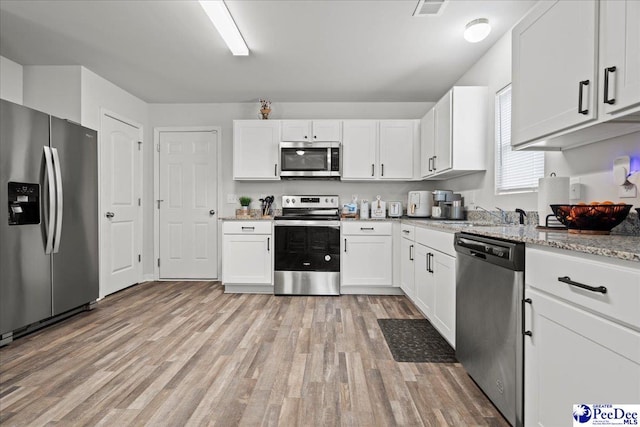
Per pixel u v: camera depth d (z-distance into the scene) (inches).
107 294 144.9
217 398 66.5
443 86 149.9
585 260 40.6
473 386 71.4
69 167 112.9
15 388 69.9
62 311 109.6
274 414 61.6
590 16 51.7
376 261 147.0
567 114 57.5
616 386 36.2
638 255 32.9
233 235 149.3
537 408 50.2
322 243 147.4
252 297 143.3
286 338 97.2
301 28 102.3
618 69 47.1
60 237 106.9
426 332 102.3
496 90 110.6
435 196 138.2
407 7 91.4
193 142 174.9
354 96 163.6
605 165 66.6
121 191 154.6
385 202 168.6
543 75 64.1
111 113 146.6
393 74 136.8
